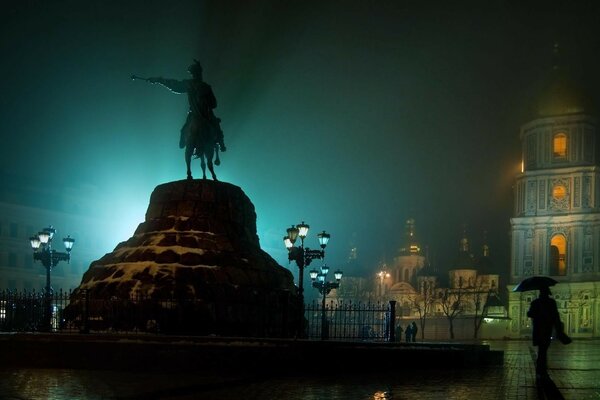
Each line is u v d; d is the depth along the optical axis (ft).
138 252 86.84
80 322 80.79
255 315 85.76
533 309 56.95
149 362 65.21
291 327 90.53
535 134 301.63
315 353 65.57
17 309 87.20
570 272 284.41
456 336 309.63
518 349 138.92
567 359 94.73
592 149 293.43
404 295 392.06
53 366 67.56
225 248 89.45
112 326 78.89
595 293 276.00
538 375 55.67
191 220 91.20
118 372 63.62
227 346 65.16
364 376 60.95
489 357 77.36
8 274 246.88
